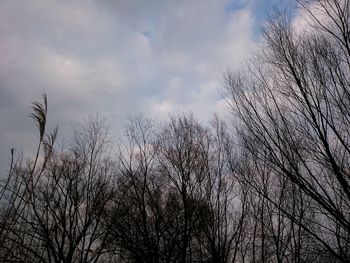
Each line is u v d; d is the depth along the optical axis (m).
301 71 11.01
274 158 10.59
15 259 5.99
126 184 20.84
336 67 10.84
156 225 19.38
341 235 10.15
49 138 5.44
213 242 19.14
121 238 18.97
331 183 10.28
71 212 20.02
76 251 19.72
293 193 12.93
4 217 4.97
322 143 10.28
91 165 23.05
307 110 10.63
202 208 19.95
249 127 11.11
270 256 17.72
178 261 19.38
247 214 19.48
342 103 10.49
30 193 5.14
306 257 12.31
